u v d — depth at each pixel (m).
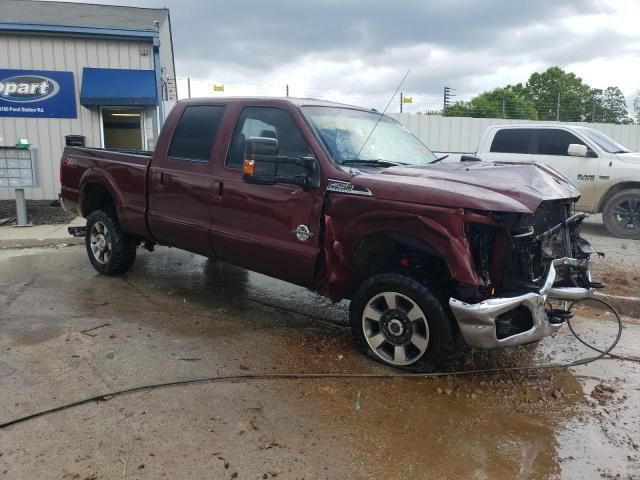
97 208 6.65
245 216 4.68
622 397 3.77
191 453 2.98
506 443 3.17
